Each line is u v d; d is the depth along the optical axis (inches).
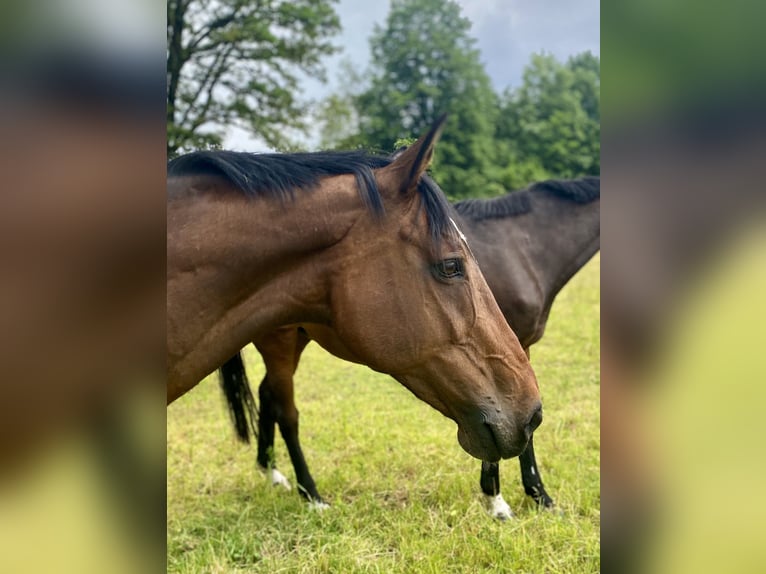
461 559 96.0
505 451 60.3
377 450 140.1
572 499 114.8
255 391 207.6
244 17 492.7
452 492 117.8
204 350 55.3
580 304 315.9
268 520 113.7
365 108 949.2
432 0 970.7
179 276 52.6
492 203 121.5
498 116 1095.0
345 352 100.2
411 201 57.1
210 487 129.3
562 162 1109.7
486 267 114.7
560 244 120.1
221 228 53.7
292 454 123.7
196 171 55.3
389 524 108.4
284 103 525.7
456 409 60.2
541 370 204.7
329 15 548.1
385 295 56.5
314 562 96.8
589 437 144.7
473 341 58.6
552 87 1139.3
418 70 976.9
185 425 169.2
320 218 55.6
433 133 53.9
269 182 55.3
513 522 106.0
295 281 56.9
